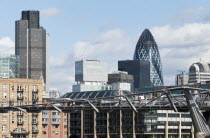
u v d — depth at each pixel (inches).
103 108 7224.4
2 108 7623.0
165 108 6801.2
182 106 6668.3
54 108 7313.0
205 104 6924.2
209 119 6496.1
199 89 6274.6
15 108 7549.2
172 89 6333.7
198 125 6141.7
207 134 6127.0
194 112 6171.3
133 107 6756.9
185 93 6220.5
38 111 7529.5
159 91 6407.5
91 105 7081.7
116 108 7145.7
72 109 7332.7
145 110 6924.2
